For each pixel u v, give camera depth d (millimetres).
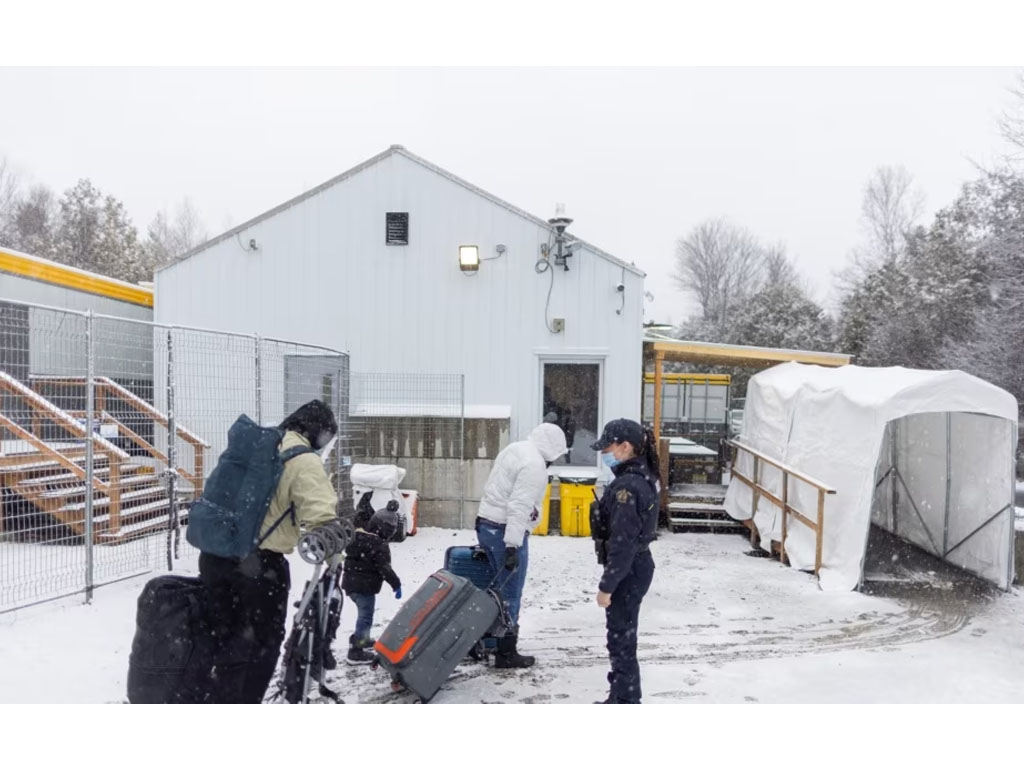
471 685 4660
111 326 10602
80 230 34219
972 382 7398
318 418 3893
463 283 10539
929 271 27578
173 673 3449
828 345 34344
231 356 10359
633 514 3977
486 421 9930
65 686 4195
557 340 10469
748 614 6453
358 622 5062
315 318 10656
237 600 3516
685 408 15141
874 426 7359
